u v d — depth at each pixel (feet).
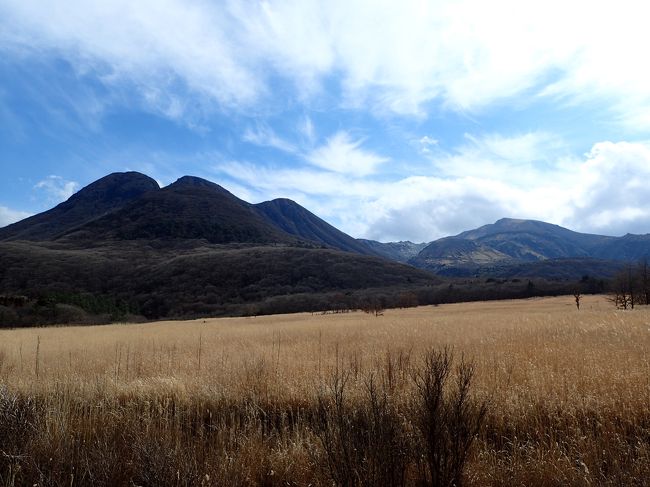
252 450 19.24
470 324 73.82
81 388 27.14
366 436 15.39
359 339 56.39
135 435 19.44
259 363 31.78
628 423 19.43
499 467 16.83
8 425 19.77
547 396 21.93
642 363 26.99
